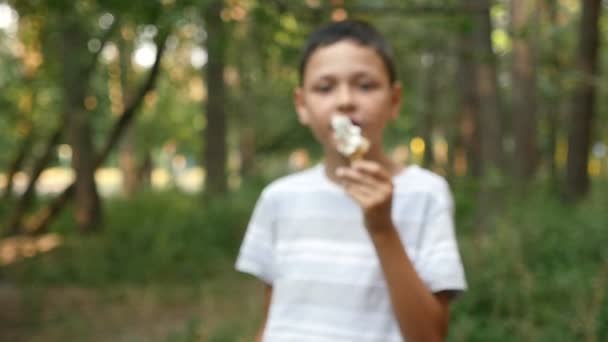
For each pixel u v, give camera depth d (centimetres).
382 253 160
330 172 191
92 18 754
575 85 706
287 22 700
